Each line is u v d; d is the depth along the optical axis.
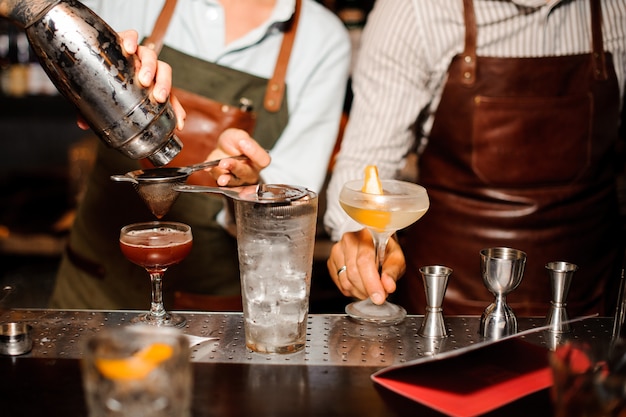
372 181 1.36
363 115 1.91
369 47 1.91
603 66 1.86
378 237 1.41
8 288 1.42
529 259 1.89
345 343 1.25
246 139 1.54
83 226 2.20
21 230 3.47
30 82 3.54
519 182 1.88
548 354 1.19
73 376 1.10
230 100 2.07
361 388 1.08
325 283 2.82
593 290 1.95
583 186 1.90
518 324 1.36
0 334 1.17
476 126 1.86
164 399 0.85
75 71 1.23
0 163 4.06
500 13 1.82
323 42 2.11
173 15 2.07
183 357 0.86
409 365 1.08
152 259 1.34
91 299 2.18
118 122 1.27
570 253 1.90
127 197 2.12
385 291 1.39
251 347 1.20
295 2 2.09
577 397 0.88
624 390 0.85
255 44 2.07
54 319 1.33
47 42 1.23
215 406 1.02
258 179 1.61
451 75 1.86
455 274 1.93
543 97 1.85
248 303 1.18
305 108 2.11
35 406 1.01
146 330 0.89
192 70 2.06
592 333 1.31
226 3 2.07
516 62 1.83
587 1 1.86
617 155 2.28
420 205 1.33
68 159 4.11
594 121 1.88
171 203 1.31
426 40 1.84
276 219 1.13
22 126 4.05
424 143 2.05
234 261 2.17
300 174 2.08
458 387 1.08
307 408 1.02
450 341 1.27
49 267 3.49
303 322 1.20
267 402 1.03
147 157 1.33
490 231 1.89
